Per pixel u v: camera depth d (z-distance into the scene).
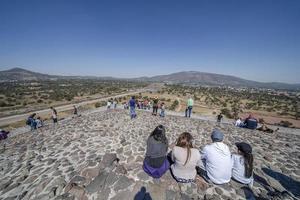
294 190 3.77
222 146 3.60
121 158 5.14
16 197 3.77
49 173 4.54
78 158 5.39
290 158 5.55
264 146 6.77
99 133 8.33
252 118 12.52
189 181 3.64
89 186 3.62
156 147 3.74
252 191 3.56
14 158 6.34
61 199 3.34
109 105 24.16
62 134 8.79
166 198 3.30
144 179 3.84
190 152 3.50
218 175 3.56
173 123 10.81
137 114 14.23
